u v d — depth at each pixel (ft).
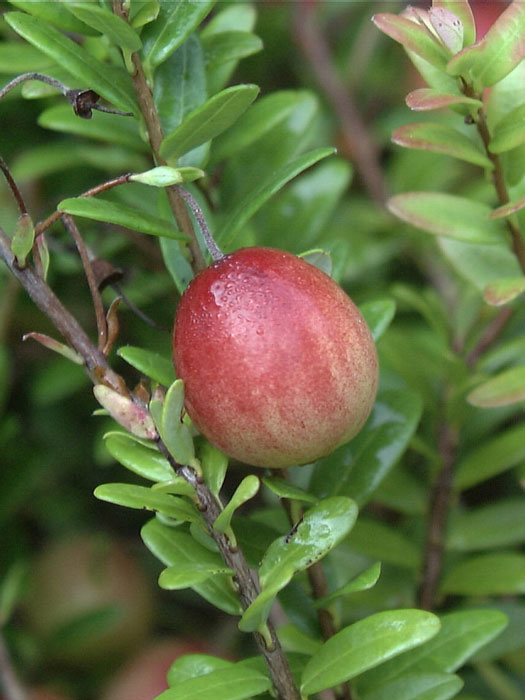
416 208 0.65
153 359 0.59
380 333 0.63
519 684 0.75
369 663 0.56
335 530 0.57
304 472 0.62
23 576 0.77
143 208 0.71
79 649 0.78
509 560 0.69
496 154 0.62
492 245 0.66
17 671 0.77
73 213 0.56
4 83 0.75
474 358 0.72
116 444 0.58
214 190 0.70
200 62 0.62
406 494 0.72
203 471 0.57
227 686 0.55
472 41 0.60
